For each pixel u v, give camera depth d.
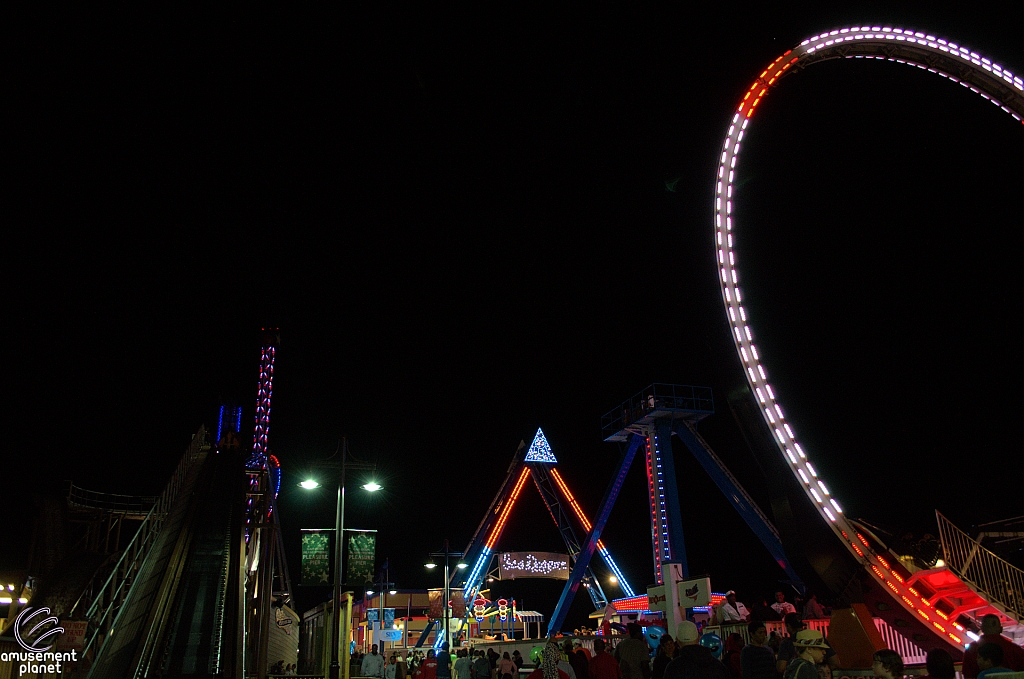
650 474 48.78
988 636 8.37
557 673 13.27
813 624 15.28
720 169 18.83
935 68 23.19
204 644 20.38
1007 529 18.12
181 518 31.92
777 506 15.83
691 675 7.15
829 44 21.62
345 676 30.88
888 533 16.98
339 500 28.72
